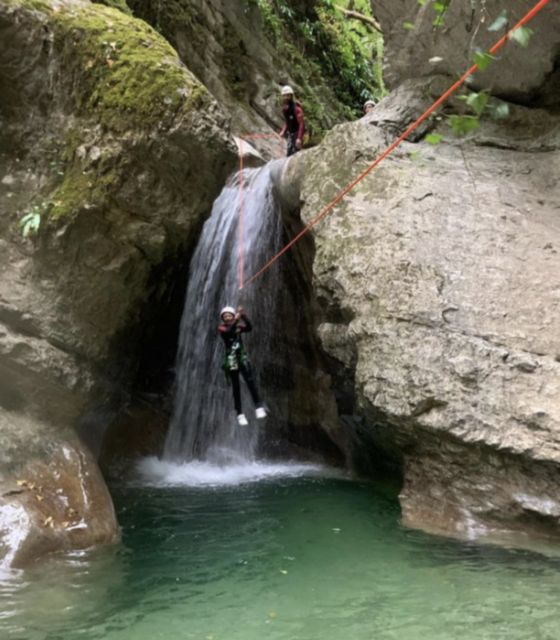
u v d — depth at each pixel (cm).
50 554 472
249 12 1457
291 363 891
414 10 785
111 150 564
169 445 838
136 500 672
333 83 1745
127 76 566
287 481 778
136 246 595
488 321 557
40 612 393
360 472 821
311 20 1758
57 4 600
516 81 746
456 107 776
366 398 561
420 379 535
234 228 933
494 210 652
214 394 904
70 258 584
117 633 370
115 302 615
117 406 711
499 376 525
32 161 592
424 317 562
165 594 427
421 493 575
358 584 444
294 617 392
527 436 498
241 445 908
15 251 581
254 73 1416
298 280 849
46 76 584
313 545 531
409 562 484
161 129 551
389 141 740
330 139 751
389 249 614
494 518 527
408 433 550
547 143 729
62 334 589
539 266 596
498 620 379
